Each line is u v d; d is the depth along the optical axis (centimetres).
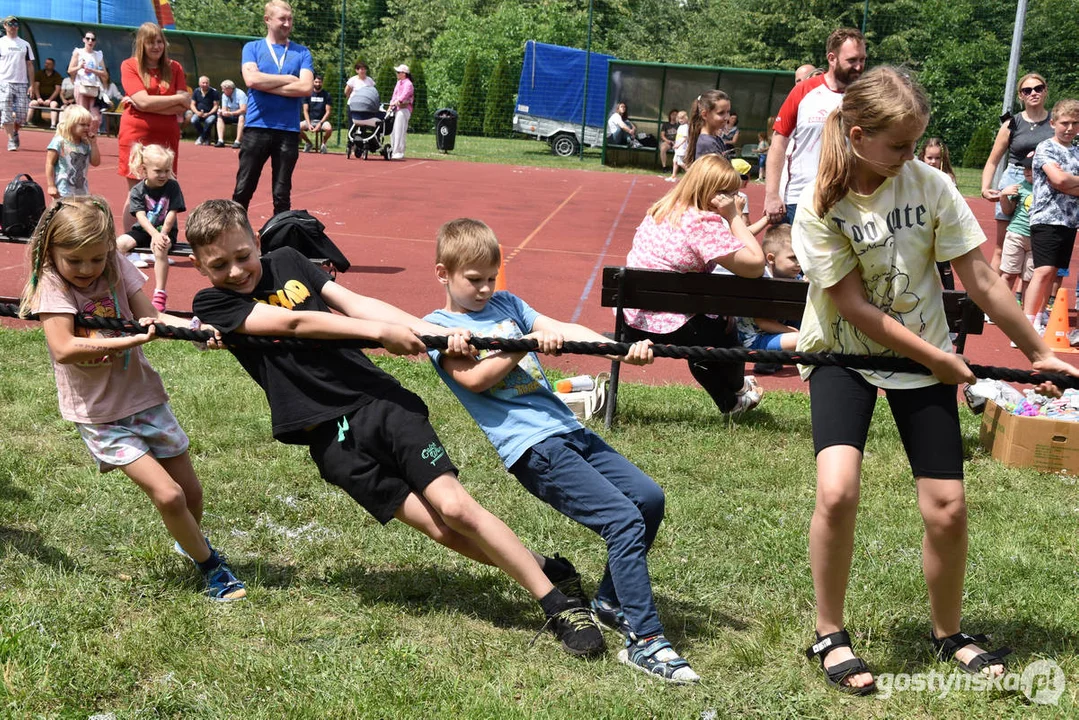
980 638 347
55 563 386
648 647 328
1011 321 316
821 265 307
